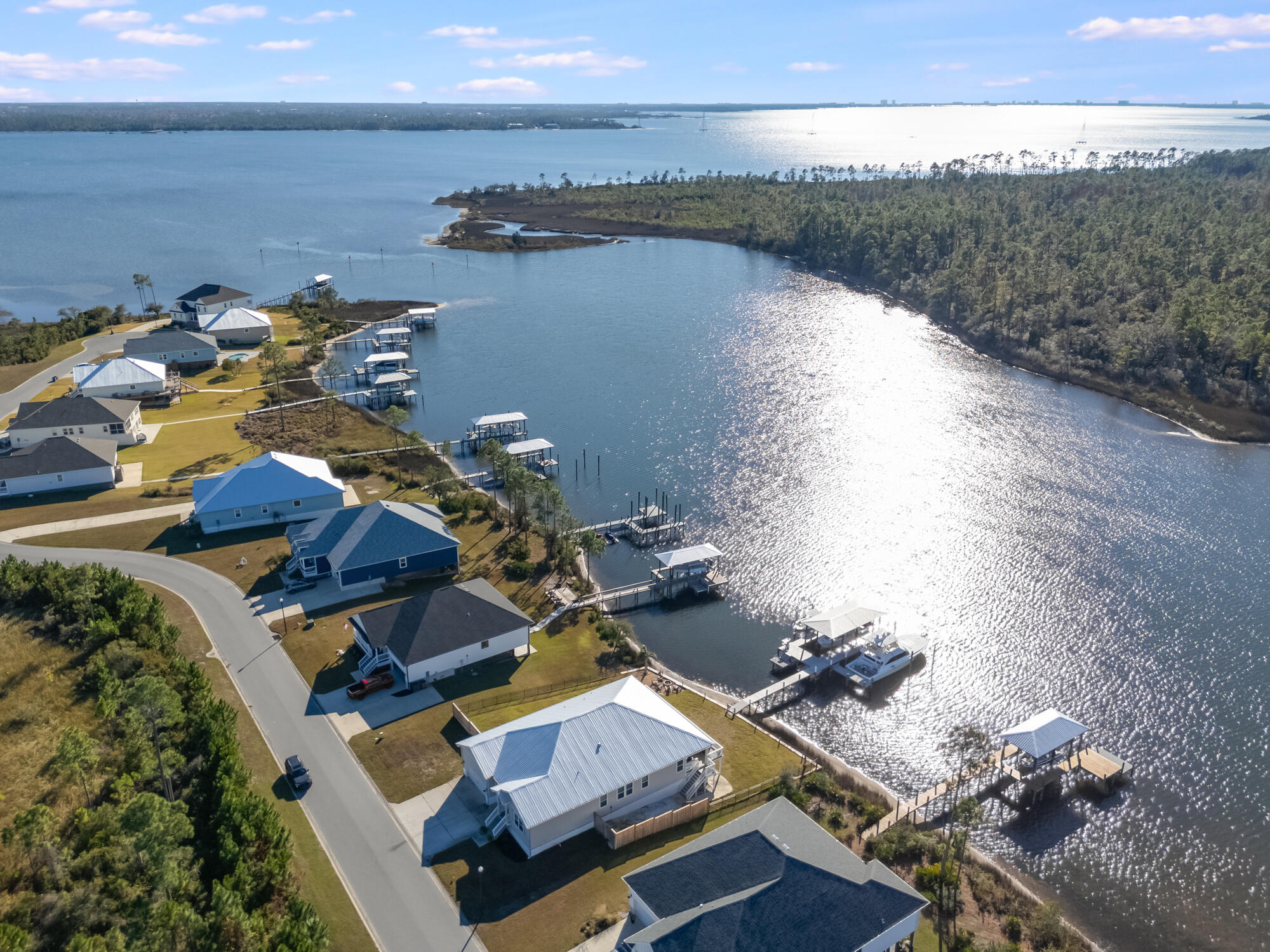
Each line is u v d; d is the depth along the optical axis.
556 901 45.06
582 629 73.62
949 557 86.69
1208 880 51.03
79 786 48.59
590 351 157.25
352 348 159.62
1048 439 117.81
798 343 162.62
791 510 96.88
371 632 64.62
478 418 124.25
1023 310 161.88
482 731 58.16
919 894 42.78
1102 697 66.62
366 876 46.03
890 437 117.69
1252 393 130.38
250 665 64.50
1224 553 87.00
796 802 53.31
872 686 68.56
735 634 75.56
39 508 90.19
